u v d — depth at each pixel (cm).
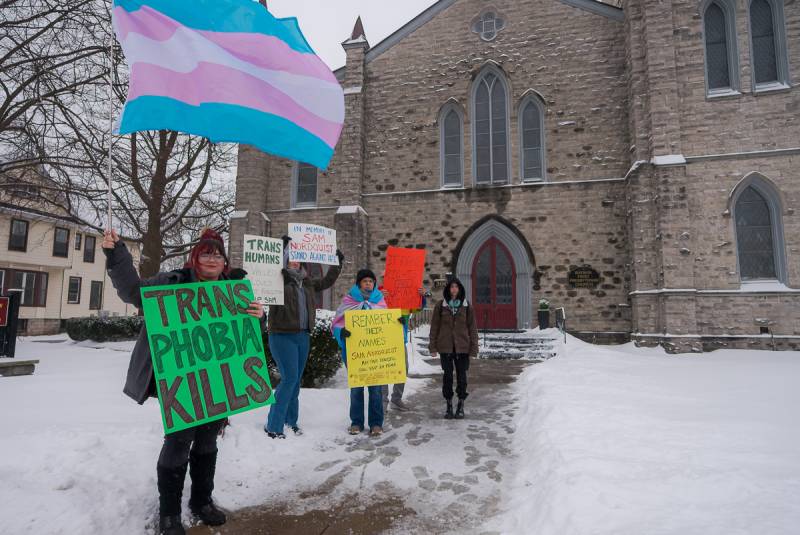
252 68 404
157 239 1634
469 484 372
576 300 1469
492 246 1594
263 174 1784
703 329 1238
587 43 1552
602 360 970
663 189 1270
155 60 349
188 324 288
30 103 1172
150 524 294
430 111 1677
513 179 1573
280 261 477
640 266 1312
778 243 1233
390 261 700
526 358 1198
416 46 1712
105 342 1512
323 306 1638
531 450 427
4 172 1319
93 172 1385
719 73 1345
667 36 1325
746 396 567
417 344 1284
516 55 1611
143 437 387
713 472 309
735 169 1265
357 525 303
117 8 345
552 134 1550
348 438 493
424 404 673
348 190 1662
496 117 1631
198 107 364
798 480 294
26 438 354
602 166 1497
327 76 451
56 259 2714
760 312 1212
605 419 466
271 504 335
